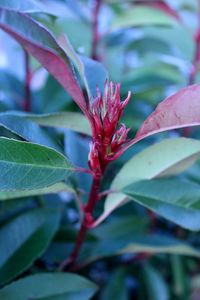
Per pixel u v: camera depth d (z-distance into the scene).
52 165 0.23
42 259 0.33
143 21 0.43
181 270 0.40
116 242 0.33
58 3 0.43
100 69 0.28
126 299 0.37
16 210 0.33
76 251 0.30
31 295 0.27
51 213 0.31
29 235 0.30
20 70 0.52
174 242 0.33
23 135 0.25
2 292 0.27
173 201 0.25
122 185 0.27
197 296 0.41
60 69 0.23
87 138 0.38
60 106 0.38
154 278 0.39
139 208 0.40
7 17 0.23
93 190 0.26
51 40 0.23
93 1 0.43
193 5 0.46
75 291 0.28
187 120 0.23
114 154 0.24
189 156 0.26
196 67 0.41
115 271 0.39
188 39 0.52
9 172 0.23
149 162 0.26
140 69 0.45
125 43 0.46
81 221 0.29
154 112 0.23
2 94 0.39
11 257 0.29
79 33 0.43
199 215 0.25
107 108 0.23
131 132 0.38
